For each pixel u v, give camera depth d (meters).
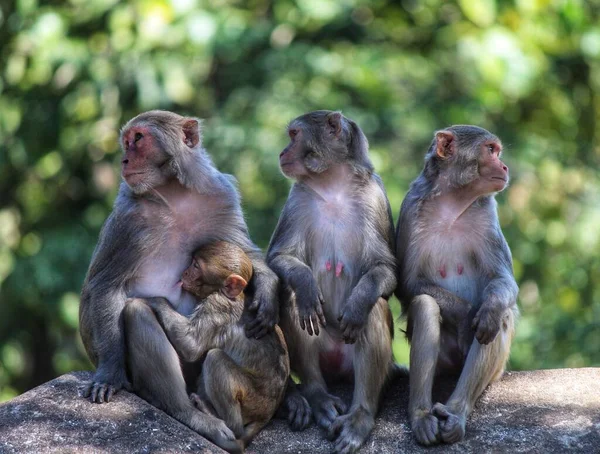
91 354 11.99
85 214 23.67
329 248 12.41
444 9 23.81
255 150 20.95
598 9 24.28
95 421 11.02
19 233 23.83
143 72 21.42
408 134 21.66
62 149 23.06
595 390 11.97
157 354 11.24
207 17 21.39
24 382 25.06
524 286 24.02
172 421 11.11
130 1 21.78
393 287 12.04
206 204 11.98
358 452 11.26
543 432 11.30
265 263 12.13
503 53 22.14
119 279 11.67
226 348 11.52
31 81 22.52
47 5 22.56
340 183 12.37
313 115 12.41
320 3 22.11
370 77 21.72
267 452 11.40
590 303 23.55
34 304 22.88
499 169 12.02
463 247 12.28
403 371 12.70
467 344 11.93
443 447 11.21
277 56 21.95
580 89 24.94
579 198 24.34
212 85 22.95
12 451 10.65
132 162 11.66
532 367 21.50
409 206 12.34
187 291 11.83
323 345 12.38
